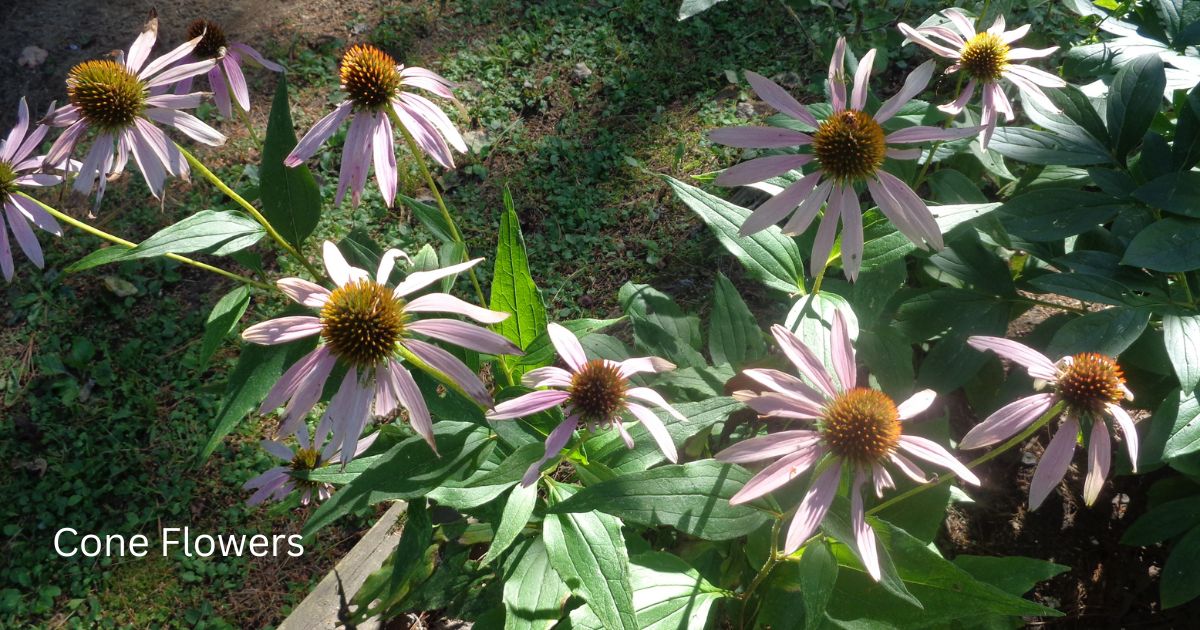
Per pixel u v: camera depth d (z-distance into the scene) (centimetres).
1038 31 94
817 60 96
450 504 45
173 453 74
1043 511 66
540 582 49
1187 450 50
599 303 80
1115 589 63
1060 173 68
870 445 40
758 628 50
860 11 89
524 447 44
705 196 54
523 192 88
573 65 99
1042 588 63
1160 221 53
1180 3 63
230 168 91
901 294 65
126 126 47
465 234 86
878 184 47
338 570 67
